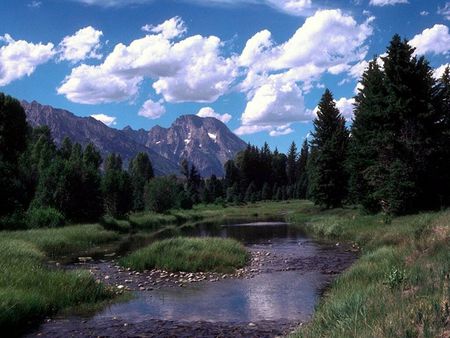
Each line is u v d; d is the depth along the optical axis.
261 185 151.25
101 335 11.75
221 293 17.30
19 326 12.49
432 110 36.88
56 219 43.38
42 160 70.38
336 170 60.69
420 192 35.44
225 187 148.50
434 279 9.23
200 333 11.86
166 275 21.33
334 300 11.90
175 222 70.38
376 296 9.76
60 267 23.02
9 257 19.62
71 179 48.91
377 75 44.91
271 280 19.80
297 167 156.62
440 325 6.45
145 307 15.09
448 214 22.55
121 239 41.66
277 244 33.50
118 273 21.92
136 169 143.38
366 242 28.83
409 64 37.59
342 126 66.31
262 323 12.86
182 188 119.81
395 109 37.66
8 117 62.94
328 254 26.97
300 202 116.44
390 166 36.81
